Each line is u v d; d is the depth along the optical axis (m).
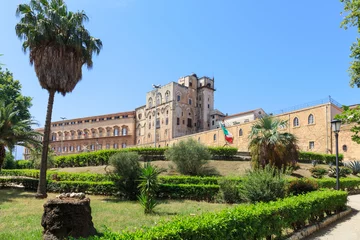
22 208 11.86
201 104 74.31
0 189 19.88
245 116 62.62
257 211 6.16
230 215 5.55
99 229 8.03
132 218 9.77
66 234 6.55
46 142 16.47
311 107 37.66
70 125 91.00
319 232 8.11
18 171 28.58
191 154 22.33
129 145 78.94
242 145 46.69
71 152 88.25
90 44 17.67
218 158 30.08
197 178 16.88
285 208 7.11
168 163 26.92
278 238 6.77
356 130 9.48
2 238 6.99
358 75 10.39
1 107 18.14
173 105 68.75
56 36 16.03
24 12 16.48
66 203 6.72
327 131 35.00
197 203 13.74
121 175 15.83
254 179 11.44
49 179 19.42
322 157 31.67
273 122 19.83
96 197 16.28
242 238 5.50
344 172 24.27
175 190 15.57
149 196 11.18
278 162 18.44
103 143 83.00
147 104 76.88
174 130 67.81
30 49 16.84
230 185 14.17
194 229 4.54
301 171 25.31
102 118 85.50
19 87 36.81
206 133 55.75
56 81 16.25
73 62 16.83
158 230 4.34
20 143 19.11
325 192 10.47
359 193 19.41
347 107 9.35
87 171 27.48
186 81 74.88
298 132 39.16
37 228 8.19
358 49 10.03
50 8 16.67
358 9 9.61
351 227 8.73
